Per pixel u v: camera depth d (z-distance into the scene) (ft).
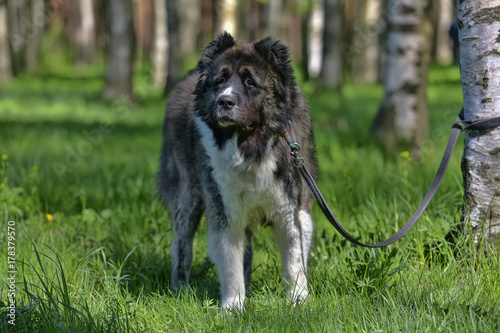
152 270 25.81
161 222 31.30
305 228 22.39
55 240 28.68
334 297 20.75
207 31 214.69
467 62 22.62
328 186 36.94
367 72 145.38
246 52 21.36
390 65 51.26
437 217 28.66
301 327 19.04
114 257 26.84
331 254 25.98
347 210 32.45
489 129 22.41
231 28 83.51
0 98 105.91
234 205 21.95
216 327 19.45
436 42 176.76
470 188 23.08
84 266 25.70
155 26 130.93
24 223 30.42
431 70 150.51
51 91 123.44
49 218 31.07
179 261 25.21
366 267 22.07
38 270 24.30
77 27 189.06
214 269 26.22
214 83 21.50
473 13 22.20
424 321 18.65
